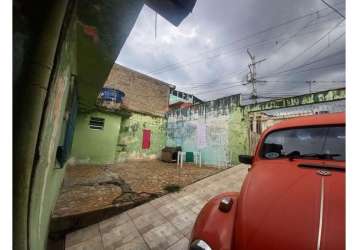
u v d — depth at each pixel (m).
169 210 3.52
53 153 2.01
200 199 3.96
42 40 0.78
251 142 8.24
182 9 1.62
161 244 2.59
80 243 2.69
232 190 4.45
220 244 1.29
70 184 4.86
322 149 1.67
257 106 7.61
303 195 1.25
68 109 3.03
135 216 3.37
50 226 2.84
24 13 0.77
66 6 0.85
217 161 8.76
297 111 7.56
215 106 9.20
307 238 1.00
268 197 1.35
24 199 0.71
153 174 6.52
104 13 1.69
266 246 1.07
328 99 5.86
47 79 0.78
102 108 8.50
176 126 11.48
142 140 10.83
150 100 13.42
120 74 12.03
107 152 8.82
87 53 2.58
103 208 3.38
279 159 1.87
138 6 1.55
